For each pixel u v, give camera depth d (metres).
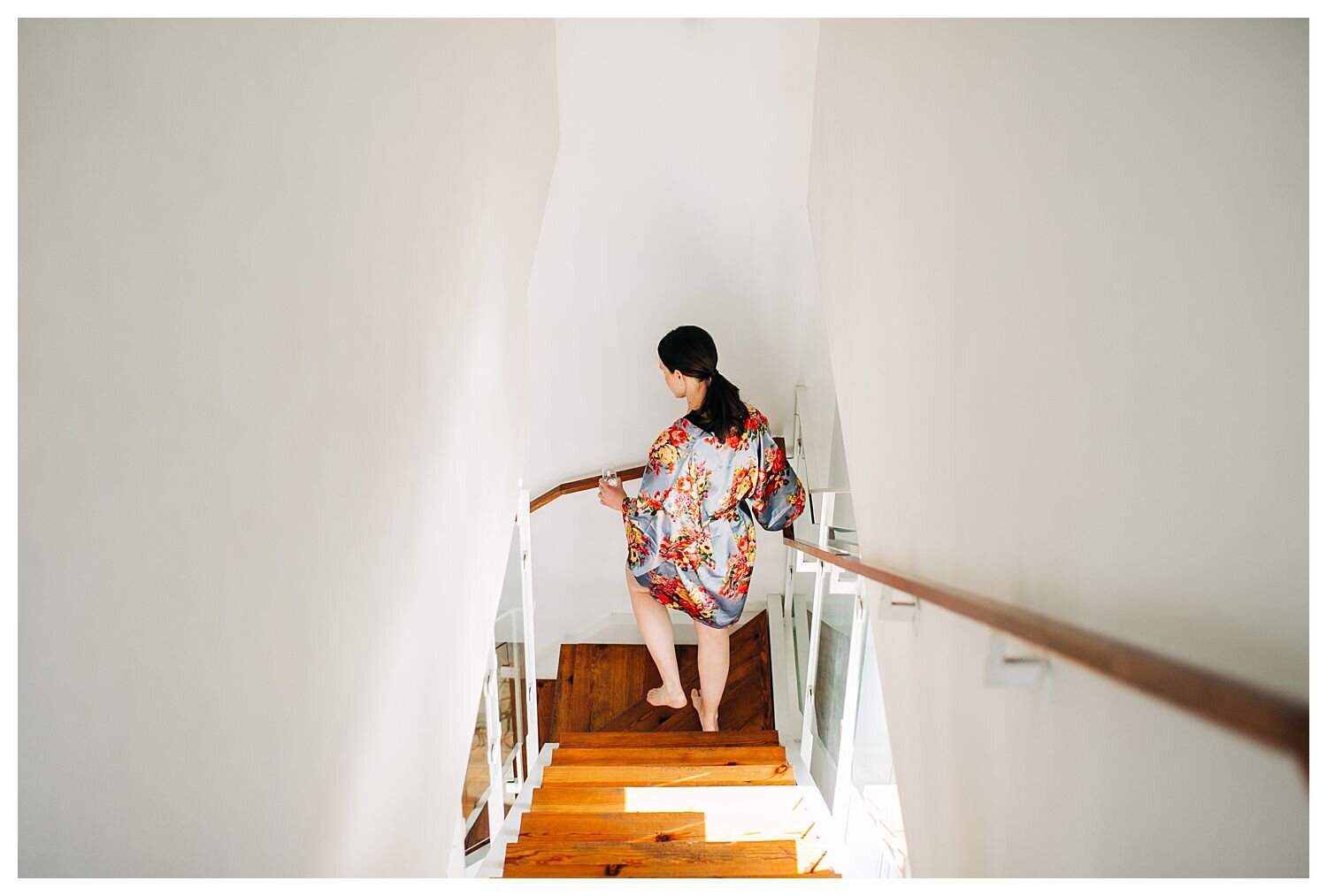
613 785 3.32
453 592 1.89
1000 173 1.16
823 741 3.55
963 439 1.30
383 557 1.39
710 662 4.04
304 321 1.08
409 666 1.54
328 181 1.16
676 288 4.26
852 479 2.29
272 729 0.98
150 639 0.74
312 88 1.12
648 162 3.78
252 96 0.95
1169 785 0.76
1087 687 0.91
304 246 1.08
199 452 0.82
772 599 5.18
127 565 0.71
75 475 0.64
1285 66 0.68
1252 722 0.55
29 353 0.60
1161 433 0.78
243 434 0.92
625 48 3.37
